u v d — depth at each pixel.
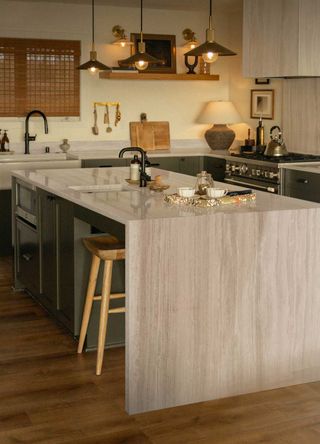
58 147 7.69
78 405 3.60
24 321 4.95
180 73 8.06
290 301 3.86
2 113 7.41
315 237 3.88
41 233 5.11
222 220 3.64
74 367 4.11
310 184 6.10
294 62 6.24
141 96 7.99
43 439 3.22
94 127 7.81
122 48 7.78
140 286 3.51
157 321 3.57
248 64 6.87
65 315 4.71
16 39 7.36
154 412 3.56
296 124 7.21
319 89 6.85
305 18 6.18
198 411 3.57
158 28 7.91
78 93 7.70
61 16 7.50
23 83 7.45
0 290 5.77
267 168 6.56
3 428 3.33
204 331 3.68
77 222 4.45
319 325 3.96
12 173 5.70
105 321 4.01
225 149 8.02
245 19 6.86
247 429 3.35
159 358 3.59
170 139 8.20
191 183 5.07
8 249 7.05
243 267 3.72
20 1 7.33
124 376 3.99
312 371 3.97
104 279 4.02
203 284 3.64
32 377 3.95
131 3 7.45
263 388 3.86
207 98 8.29
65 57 7.58
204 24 8.09
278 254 3.79
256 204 3.99
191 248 3.59
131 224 3.45
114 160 7.34
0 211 6.95
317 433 3.30
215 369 3.73
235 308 3.73
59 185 4.89
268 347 3.84
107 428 3.35
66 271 4.63
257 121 7.86
